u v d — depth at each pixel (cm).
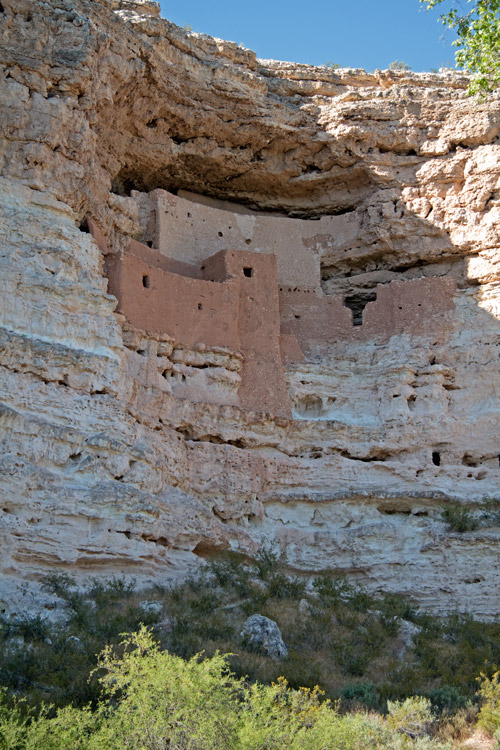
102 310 2538
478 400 2906
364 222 3222
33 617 1978
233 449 2694
